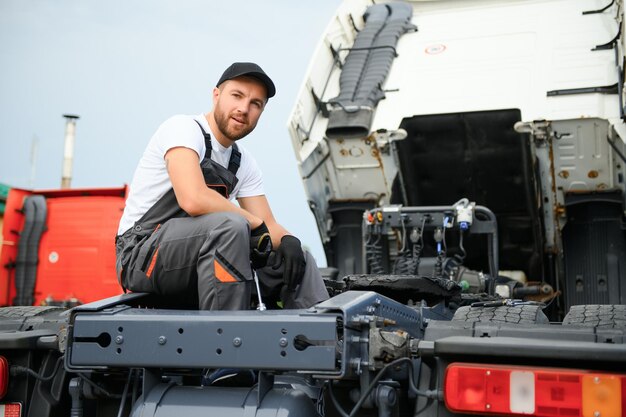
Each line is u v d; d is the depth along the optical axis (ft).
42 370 8.74
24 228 27.86
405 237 15.35
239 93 9.18
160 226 8.89
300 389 8.11
